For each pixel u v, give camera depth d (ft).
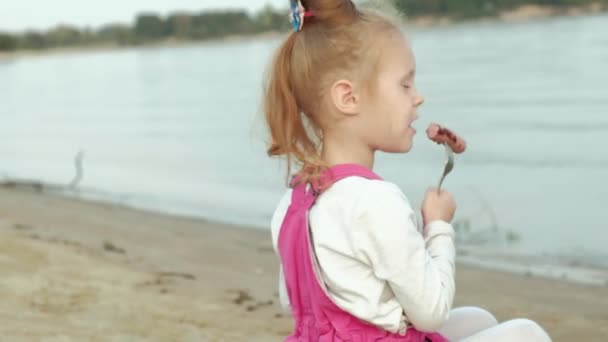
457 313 10.07
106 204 42.88
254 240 32.76
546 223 37.04
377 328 8.65
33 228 32.17
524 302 22.82
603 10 196.85
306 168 8.84
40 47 345.92
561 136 60.80
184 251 29.32
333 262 8.58
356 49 8.73
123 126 94.43
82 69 239.50
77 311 18.01
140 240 31.58
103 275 21.49
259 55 212.43
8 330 16.06
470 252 31.81
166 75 176.96
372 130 8.89
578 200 41.01
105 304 18.74
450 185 47.34
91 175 59.82
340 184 8.67
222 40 286.46
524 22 198.08
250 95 117.60
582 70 98.99
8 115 119.85
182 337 16.94
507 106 78.64
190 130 85.51
